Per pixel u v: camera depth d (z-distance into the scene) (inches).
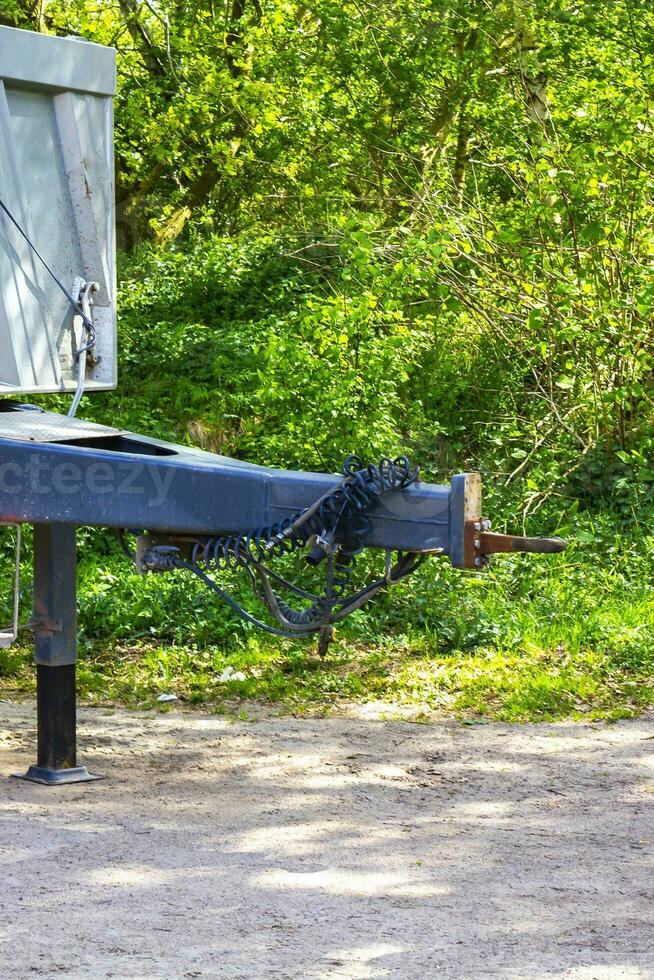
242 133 752.3
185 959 172.2
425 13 698.2
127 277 689.0
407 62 705.6
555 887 206.7
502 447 554.9
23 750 295.0
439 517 226.5
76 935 181.2
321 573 444.5
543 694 346.0
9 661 388.8
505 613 422.0
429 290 545.6
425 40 701.3
